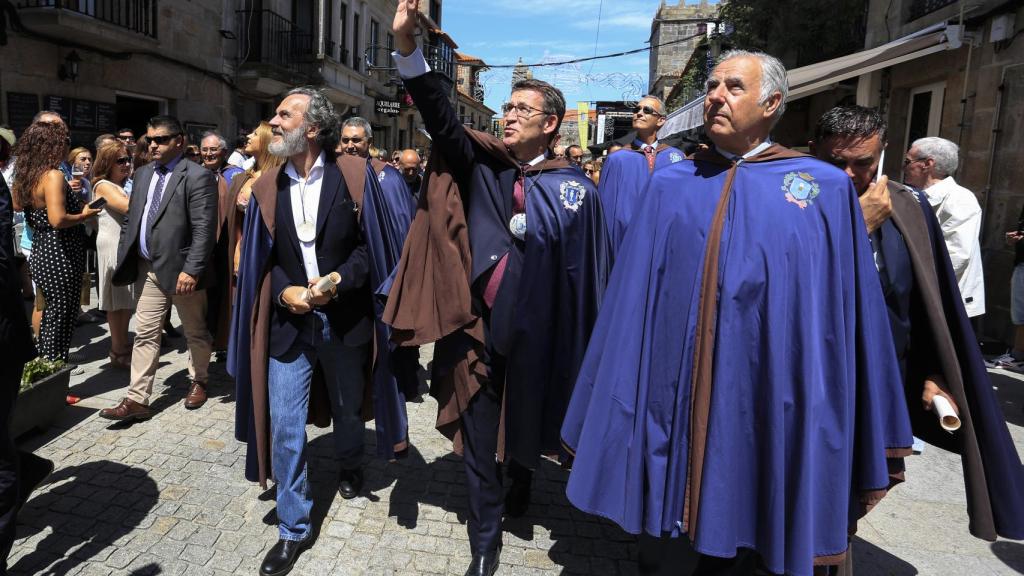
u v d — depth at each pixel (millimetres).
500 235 2453
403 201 3512
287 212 2656
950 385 2082
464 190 2547
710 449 1726
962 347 2168
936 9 7719
